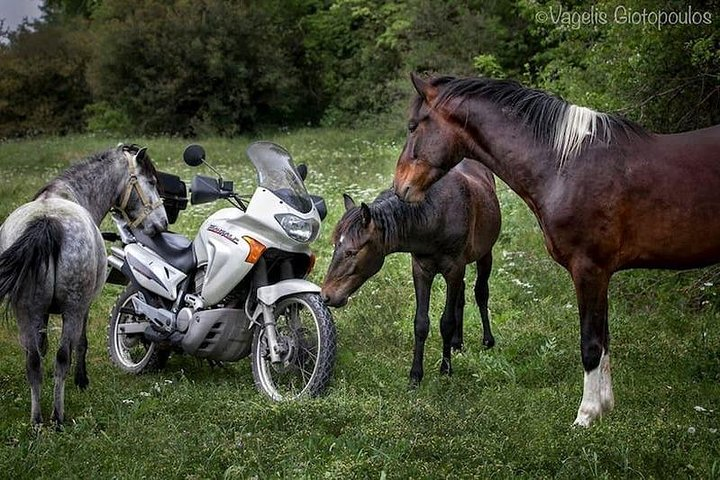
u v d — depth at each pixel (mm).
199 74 23703
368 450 4008
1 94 27562
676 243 4418
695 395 5008
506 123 4680
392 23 21828
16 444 4352
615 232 4426
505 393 5086
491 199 5887
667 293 6754
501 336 6234
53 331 6828
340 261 5016
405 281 7387
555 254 4605
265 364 5227
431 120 4809
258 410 4520
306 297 5070
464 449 3918
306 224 5223
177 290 5582
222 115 23938
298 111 26000
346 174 12750
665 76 6938
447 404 4758
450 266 5379
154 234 5770
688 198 4367
